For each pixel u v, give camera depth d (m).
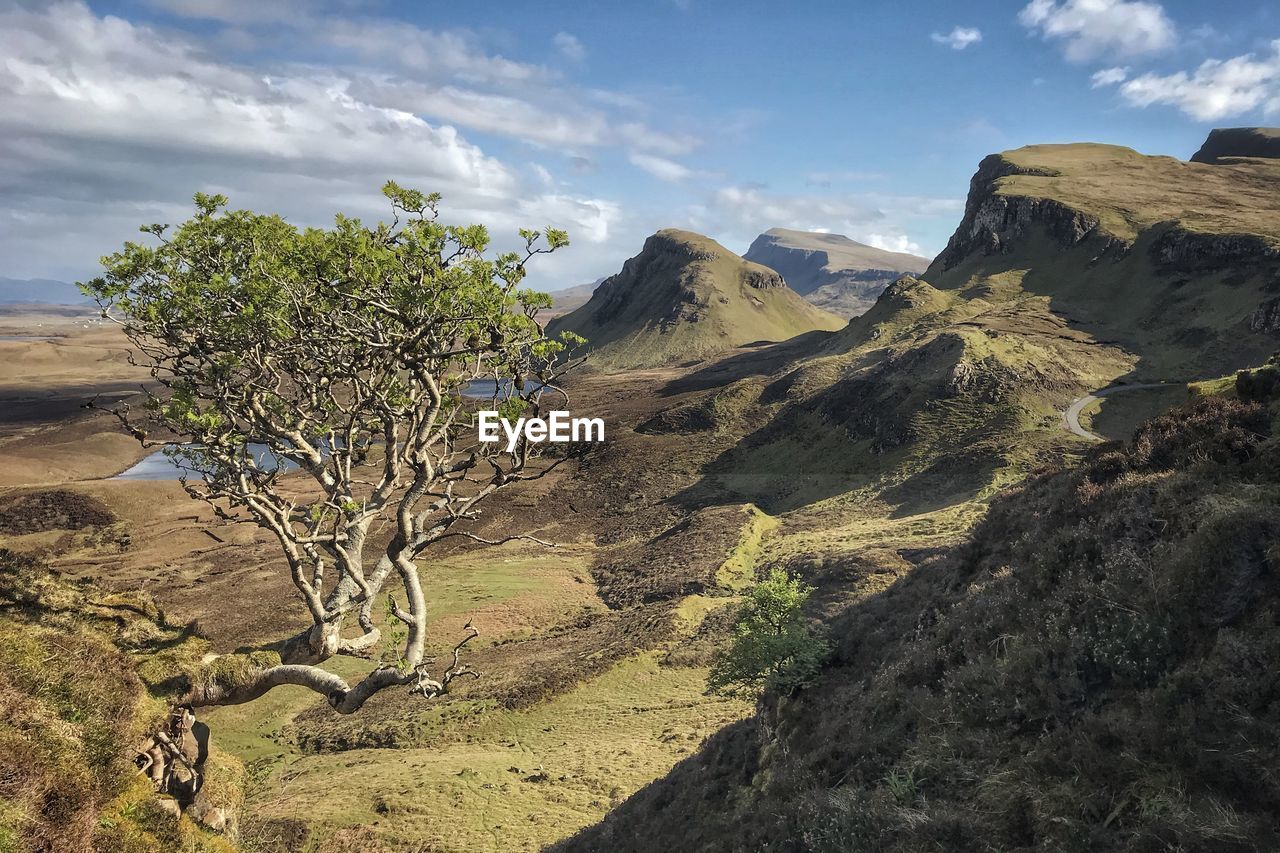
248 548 126.19
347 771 49.22
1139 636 11.77
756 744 25.25
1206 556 12.03
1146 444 18.77
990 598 17.17
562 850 29.92
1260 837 7.84
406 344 12.86
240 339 13.79
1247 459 15.59
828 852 12.18
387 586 98.62
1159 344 171.00
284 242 13.84
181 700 12.43
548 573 108.25
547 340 14.02
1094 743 10.49
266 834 22.95
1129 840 8.59
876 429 153.75
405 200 13.72
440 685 12.48
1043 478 23.39
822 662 25.34
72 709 10.63
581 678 64.31
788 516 129.75
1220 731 9.27
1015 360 156.12
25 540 131.25
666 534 127.62
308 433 14.94
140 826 10.13
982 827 10.38
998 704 13.16
